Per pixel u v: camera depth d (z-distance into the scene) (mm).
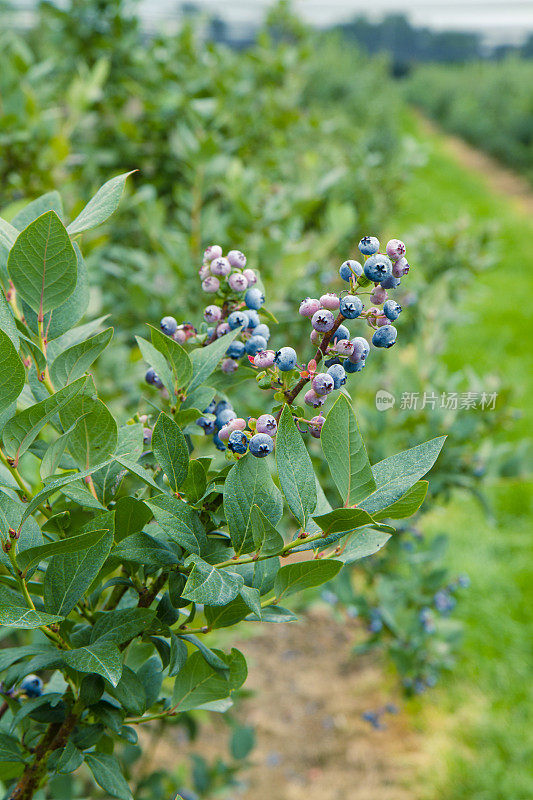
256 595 581
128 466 570
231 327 669
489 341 5242
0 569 616
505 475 1673
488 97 13508
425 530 3209
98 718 658
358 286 591
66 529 647
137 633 609
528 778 2158
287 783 2205
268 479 598
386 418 1547
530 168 11586
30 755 675
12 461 592
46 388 639
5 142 1722
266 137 2637
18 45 1988
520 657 2617
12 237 617
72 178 1931
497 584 2936
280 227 1866
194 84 2381
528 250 7582
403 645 1864
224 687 658
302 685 2607
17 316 647
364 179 3195
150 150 2297
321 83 9789
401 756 2297
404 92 16703
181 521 587
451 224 2377
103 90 2371
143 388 822
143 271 1722
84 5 2324
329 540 586
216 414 696
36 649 627
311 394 587
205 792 1628
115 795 629
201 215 1869
